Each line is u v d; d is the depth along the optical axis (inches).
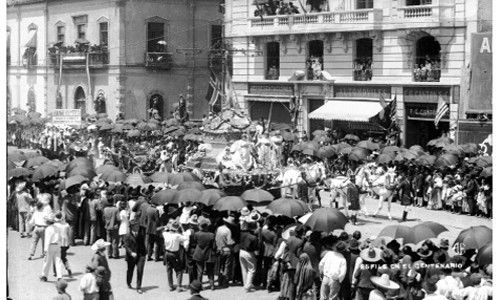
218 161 1467.8
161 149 1802.4
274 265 912.9
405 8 1702.8
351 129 1806.1
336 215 872.9
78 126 1989.4
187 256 939.3
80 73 2487.7
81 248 1135.0
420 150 1437.0
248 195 1054.4
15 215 1235.2
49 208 1073.5
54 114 1998.0
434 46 1718.8
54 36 2571.4
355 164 1466.5
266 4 2027.6
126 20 2443.4
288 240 864.9
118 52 2433.6
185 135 1823.3
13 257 1059.9
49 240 951.0
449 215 1342.3
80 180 1168.2
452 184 1358.3
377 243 856.3
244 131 1599.4
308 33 1897.1
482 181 1314.0
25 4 2615.7
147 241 1079.6
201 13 2556.6
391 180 1316.4
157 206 1149.7
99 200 1135.6
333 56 1877.5
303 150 1491.1
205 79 2527.1
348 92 1849.2
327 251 840.3
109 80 2465.6
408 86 1721.2
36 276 978.1
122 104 2442.2
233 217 973.2
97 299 786.2
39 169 1258.6
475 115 1507.1
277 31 1964.8
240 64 2103.8
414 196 1429.6
